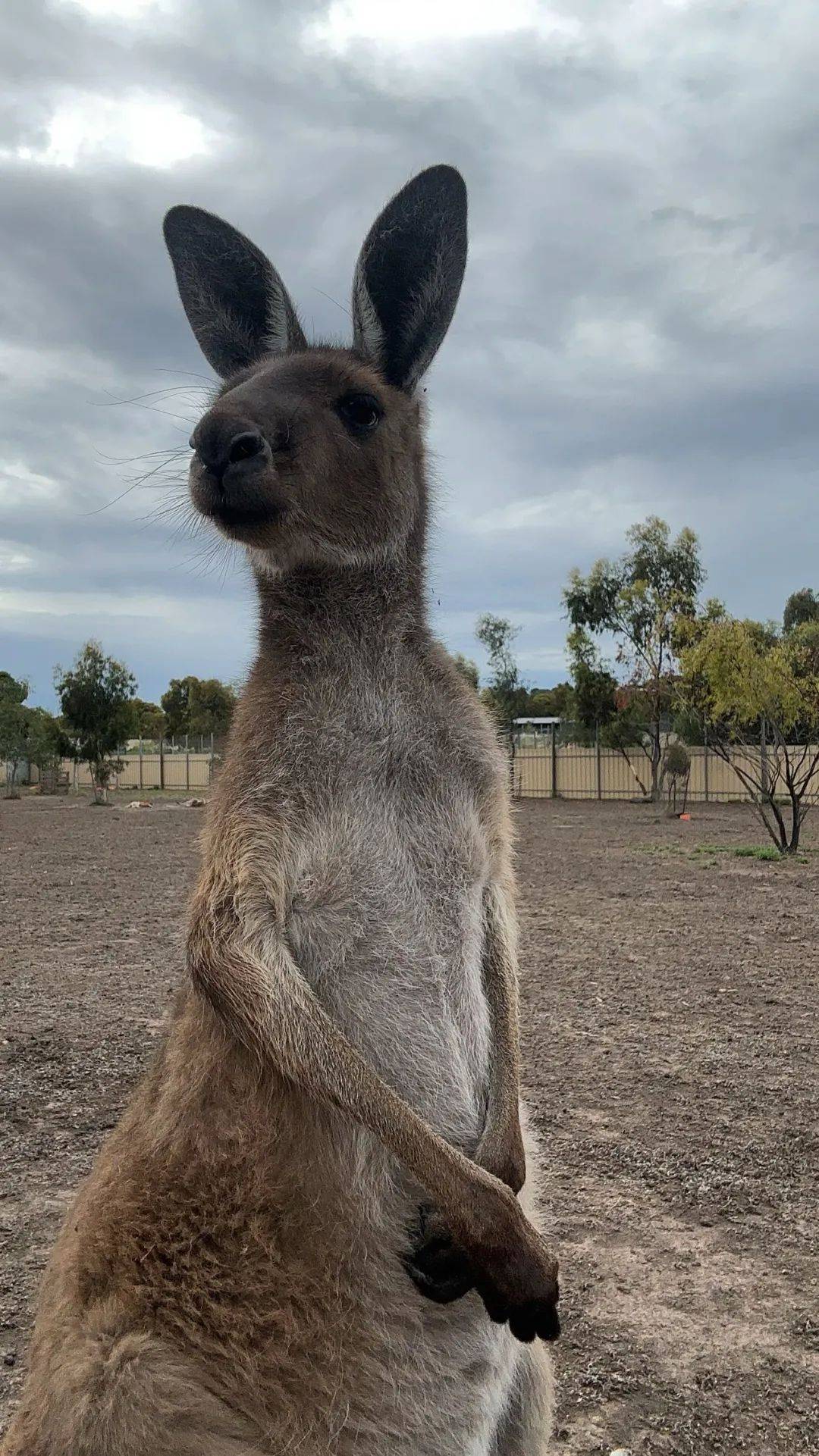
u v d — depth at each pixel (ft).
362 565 1.90
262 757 1.71
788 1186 3.20
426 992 1.70
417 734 1.78
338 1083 1.52
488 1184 1.53
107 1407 1.44
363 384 1.95
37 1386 1.53
